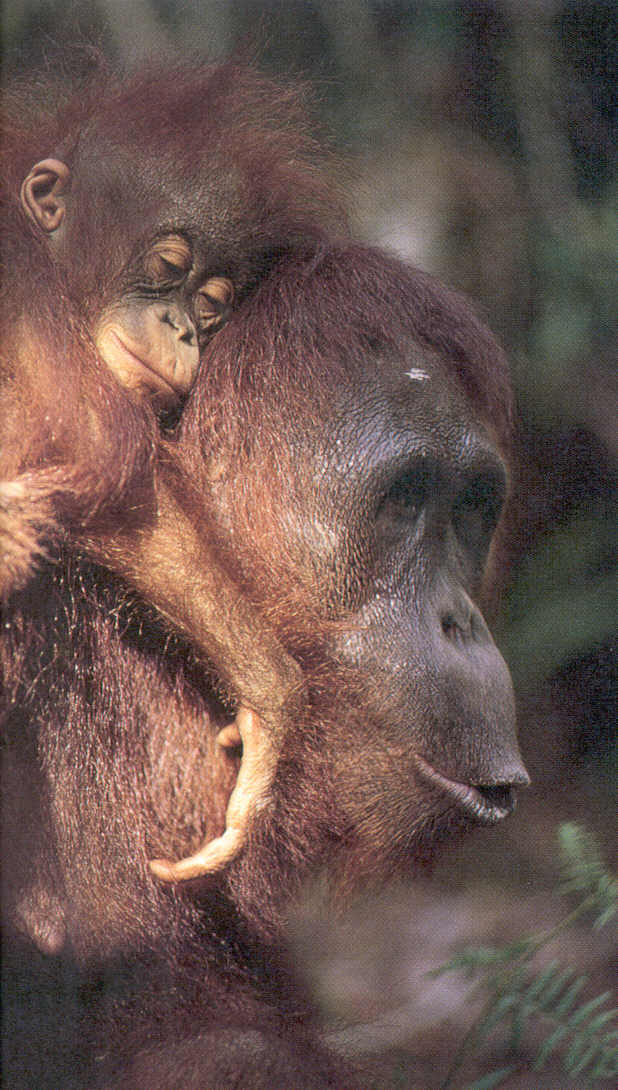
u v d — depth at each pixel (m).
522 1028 5.22
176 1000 4.97
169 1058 4.62
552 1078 6.84
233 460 5.00
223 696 4.91
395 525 4.96
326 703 4.80
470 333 5.52
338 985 8.00
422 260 10.96
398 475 4.94
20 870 4.83
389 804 4.80
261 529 4.94
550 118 11.84
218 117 5.63
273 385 5.05
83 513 4.58
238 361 5.10
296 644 4.84
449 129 11.77
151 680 5.11
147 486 4.73
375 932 8.80
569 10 12.05
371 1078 5.28
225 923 5.29
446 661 4.82
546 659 11.46
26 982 4.64
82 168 5.11
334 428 4.98
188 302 5.18
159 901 5.08
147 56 6.19
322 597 4.87
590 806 11.12
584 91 12.16
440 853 4.98
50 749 4.99
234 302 5.30
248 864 5.08
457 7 11.78
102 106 5.43
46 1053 4.55
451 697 4.79
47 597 4.88
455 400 5.18
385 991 8.02
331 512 4.91
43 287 4.75
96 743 5.05
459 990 8.02
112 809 5.05
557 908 9.34
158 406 5.02
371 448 4.95
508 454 5.75
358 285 5.29
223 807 5.14
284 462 4.97
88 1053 4.64
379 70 11.49
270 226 5.40
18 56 7.76
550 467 11.68
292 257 5.41
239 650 4.68
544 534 11.64
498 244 11.59
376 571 4.89
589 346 11.61
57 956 4.80
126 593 4.95
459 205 11.56
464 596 5.07
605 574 11.69
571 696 11.73
